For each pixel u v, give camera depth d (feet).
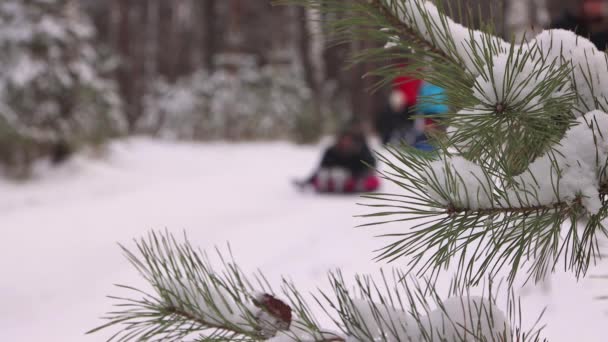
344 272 8.89
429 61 2.86
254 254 12.64
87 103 35.12
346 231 12.24
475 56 2.77
